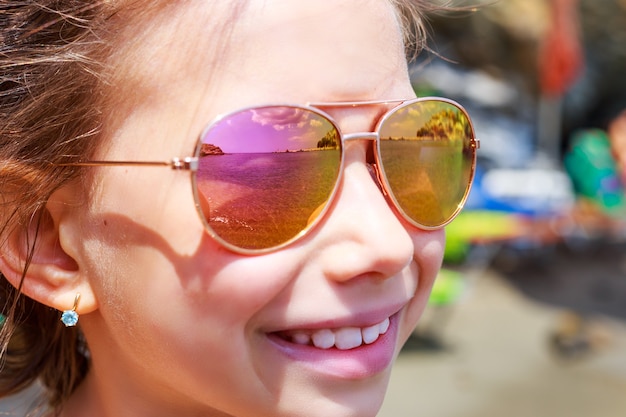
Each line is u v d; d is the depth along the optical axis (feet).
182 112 0.96
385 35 1.05
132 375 1.10
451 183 1.13
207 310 0.95
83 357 1.30
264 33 0.96
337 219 0.98
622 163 6.63
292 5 0.97
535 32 7.88
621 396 3.37
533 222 5.57
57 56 1.01
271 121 0.95
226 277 0.94
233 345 0.96
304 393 0.99
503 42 7.94
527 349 4.04
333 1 0.99
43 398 1.39
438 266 1.11
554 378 3.59
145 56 0.97
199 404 1.09
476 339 4.20
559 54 6.34
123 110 0.98
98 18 1.00
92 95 1.00
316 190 0.96
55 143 1.02
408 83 1.10
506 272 5.85
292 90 0.96
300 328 0.97
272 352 0.98
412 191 1.06
